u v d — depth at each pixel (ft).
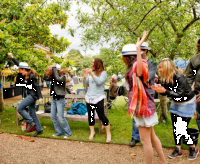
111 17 14.44
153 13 14.32
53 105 13.41
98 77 12.21
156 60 11.05
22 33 18.69
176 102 9.78
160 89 8.33
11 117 19.48
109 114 21.02
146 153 7.64
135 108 7.18
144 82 7.34
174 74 9.05
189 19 15.97
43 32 19.94
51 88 13.14
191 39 15.30
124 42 14.19
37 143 12.53
